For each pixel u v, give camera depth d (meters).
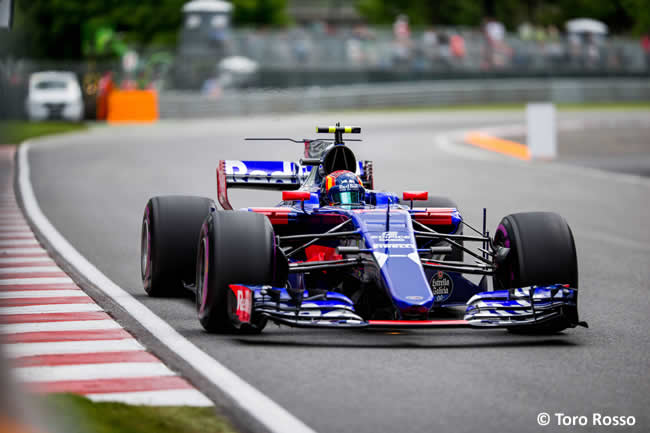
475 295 25.02
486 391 20.08
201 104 145.38
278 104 152.75
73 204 57.09
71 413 17.52
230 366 21.70
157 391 19.67
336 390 19.92
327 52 181.50
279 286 25.02
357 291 26.45
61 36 189.25
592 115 150.25
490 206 57.72
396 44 184.50
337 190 27.91
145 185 67.75
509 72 186.75
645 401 19.62
